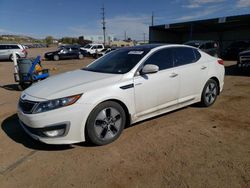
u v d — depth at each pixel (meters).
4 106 6.21
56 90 3.56
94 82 3.75
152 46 4.71
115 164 3.21
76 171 3.08
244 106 5.54
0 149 3.71
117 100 3.80
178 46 4.91
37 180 2.92
